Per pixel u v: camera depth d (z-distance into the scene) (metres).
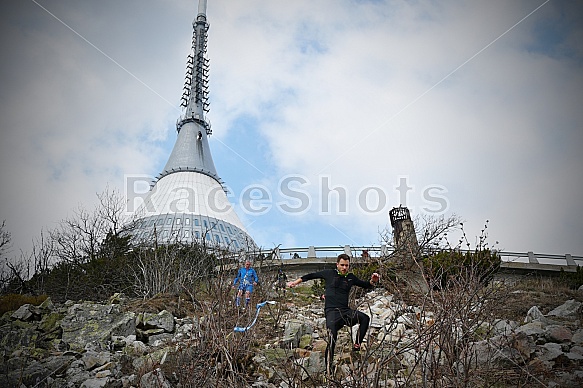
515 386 5.95
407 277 10.14
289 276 21.38
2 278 20.67
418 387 5.61
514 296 11.72
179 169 62.97
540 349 7.16
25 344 9.39
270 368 7.27
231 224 54.50
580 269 18.38
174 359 7.53
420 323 6.17
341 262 7.19
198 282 15.78
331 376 5.82
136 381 7.35
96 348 9.36
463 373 5.60
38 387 7.43
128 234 24.39
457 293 6.75
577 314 10.63
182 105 78.75
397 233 15.77
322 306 13.83
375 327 8.43
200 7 89.81
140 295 15.95
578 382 6.22
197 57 82.81
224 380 6.27
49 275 20.50
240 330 7.48
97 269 18.97
